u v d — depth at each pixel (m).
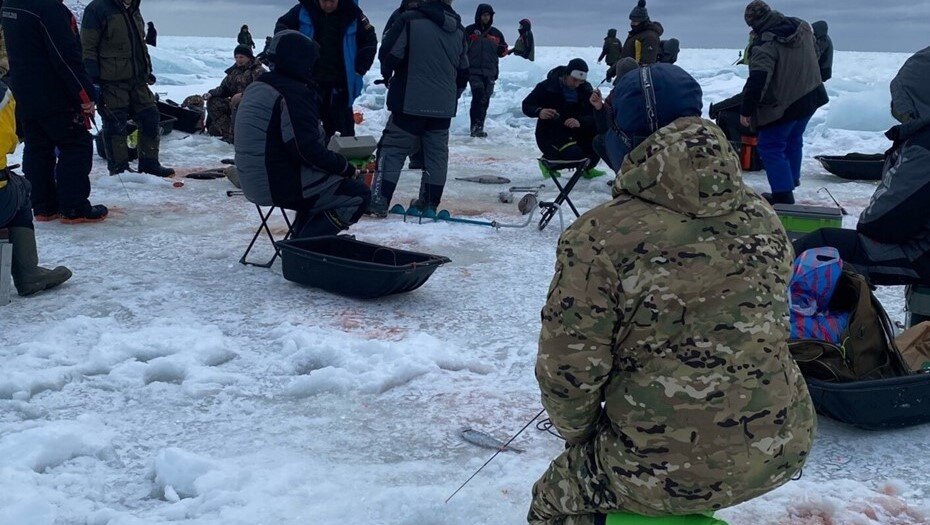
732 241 1.84
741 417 1.85
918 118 3.93
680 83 2.04
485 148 13.18
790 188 8.16
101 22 8.70
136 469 3.33
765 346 1.86
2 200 5.05
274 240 6.57
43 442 3.37
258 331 4.80
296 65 5.53
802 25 7.80
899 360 3.62
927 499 3.15
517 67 20.31
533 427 3.72
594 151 8.68
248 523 2.90
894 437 3.61
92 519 2.92
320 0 7.98
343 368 4.20
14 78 6.80
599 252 1.83
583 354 1.86
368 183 7.98
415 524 2.95
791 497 3.11
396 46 7.18
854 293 3.77
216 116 12.51
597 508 2.08
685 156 1.82
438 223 7.53
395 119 7.47
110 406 3.85
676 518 2.00
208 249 6.51
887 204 4.02
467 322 5.04
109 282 5.61
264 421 3.74
